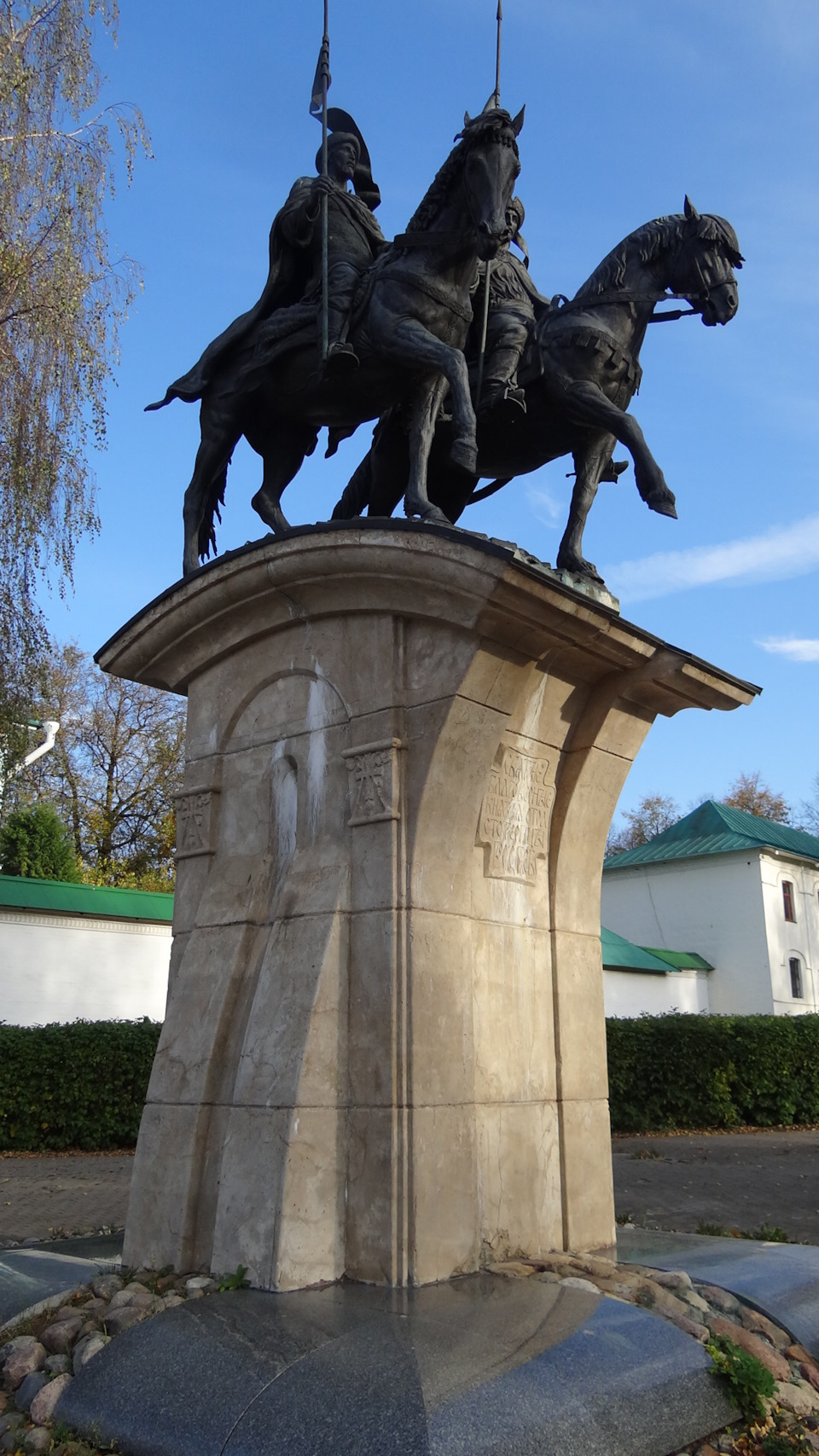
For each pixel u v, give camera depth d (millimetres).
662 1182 12945
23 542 16641
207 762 6344
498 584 4980
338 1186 4957
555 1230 5695
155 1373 4000
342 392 6613
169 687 6809
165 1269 5223
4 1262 5578
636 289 7391
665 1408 3809
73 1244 6254
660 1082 20766
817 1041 22531
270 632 6059
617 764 6430
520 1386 3631
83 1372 4215
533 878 6098
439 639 5363
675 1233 6570
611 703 6184
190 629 6332
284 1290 4660
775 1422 4078
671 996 33281
